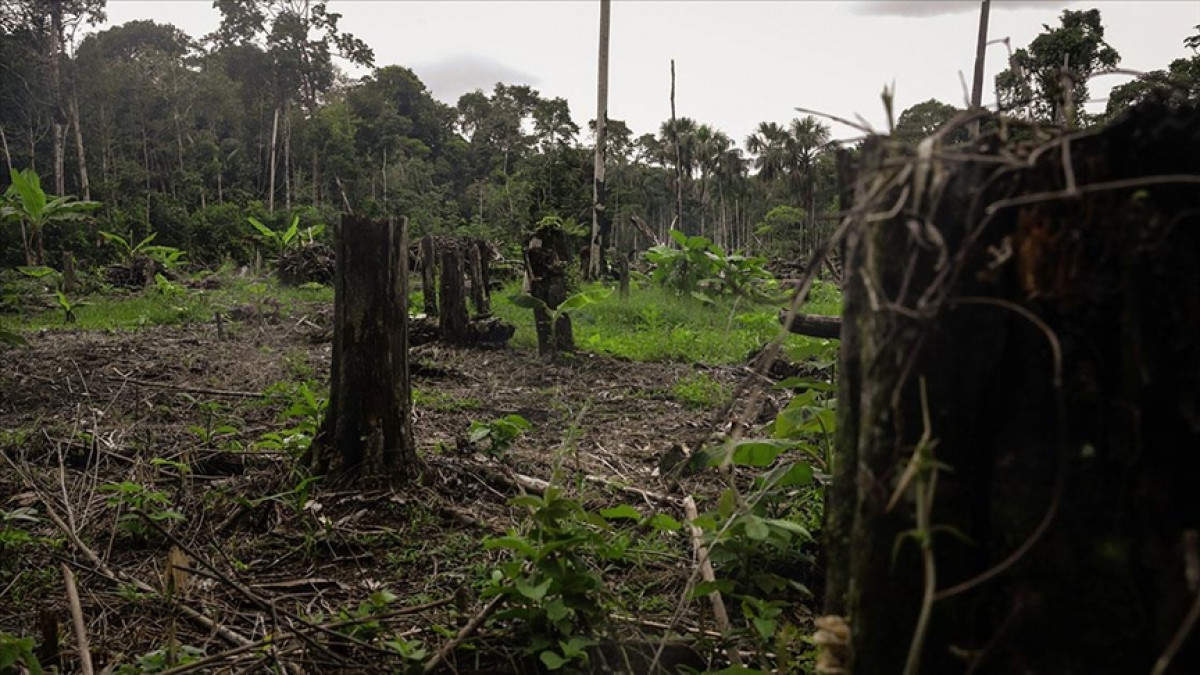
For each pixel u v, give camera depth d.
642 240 65.00
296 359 8.18
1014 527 1.32
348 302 4.11
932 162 1.36
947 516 1.38
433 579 3.24
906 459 1.40
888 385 1.43
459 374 7.59
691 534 3.30
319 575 3.36
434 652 2.52
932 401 1.38
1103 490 1.25
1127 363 1.24
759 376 1.96
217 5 58.00
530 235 9.00
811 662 2.44
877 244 1.45
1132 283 1.23
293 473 4.12
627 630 2.61
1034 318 1.25
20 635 2.79
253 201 46.38
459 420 5.97
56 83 39.47
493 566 3.31
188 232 38.72
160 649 2.66
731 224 64.88
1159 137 1.24
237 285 15.69
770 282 13.14
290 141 58.72
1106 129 1.27
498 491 4.29
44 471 4.55
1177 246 1.22
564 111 72.19
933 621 1.38
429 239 10.40
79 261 24.78
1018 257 1.32
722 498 2.63
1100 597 1.25
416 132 77.62
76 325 11.48
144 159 52.03
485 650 2.42
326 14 59.75
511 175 70.94
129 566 3.43
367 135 66.50
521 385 7.37
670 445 5.21
